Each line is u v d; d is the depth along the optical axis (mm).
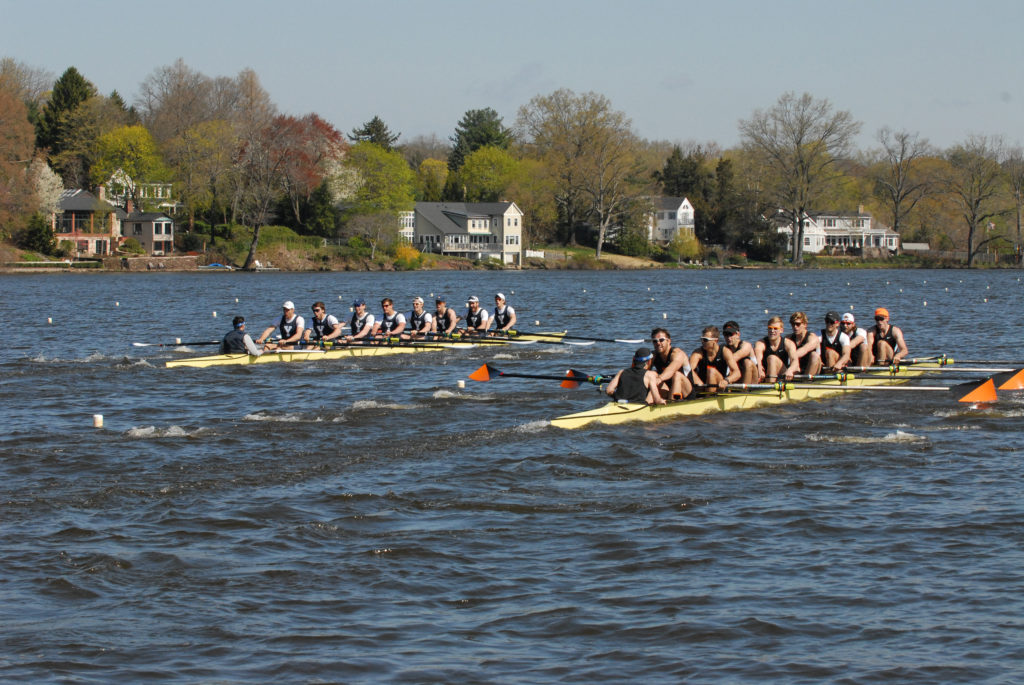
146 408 29375
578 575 15562
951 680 12203
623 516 18328
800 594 14727
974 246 178125
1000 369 34812
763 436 25000
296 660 12867
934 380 34125
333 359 40125
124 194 158625
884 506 18797
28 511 18547
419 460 22469
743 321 63844
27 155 122812
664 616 14055
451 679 12367
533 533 17438
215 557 16328
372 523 17969
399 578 15477
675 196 198375
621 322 62031
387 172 159625
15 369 37406
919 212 187500
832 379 29406
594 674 12469
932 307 76312
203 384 33875
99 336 51125
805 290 103750
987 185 160250
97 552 16484
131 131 158500
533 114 172750
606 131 166500
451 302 82938
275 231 156625
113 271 134250
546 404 29641
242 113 176250
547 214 176125
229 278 123500
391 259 157125
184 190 152375
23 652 13117
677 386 27359
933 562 15883
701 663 12711
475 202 182625
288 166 146500
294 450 23391
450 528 17719
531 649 13156
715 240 194625
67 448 23625
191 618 14109
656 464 22219
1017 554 16141
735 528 17594
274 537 17219
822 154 155875
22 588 15109
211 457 22703
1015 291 100750
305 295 89562
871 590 14844
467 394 31484
